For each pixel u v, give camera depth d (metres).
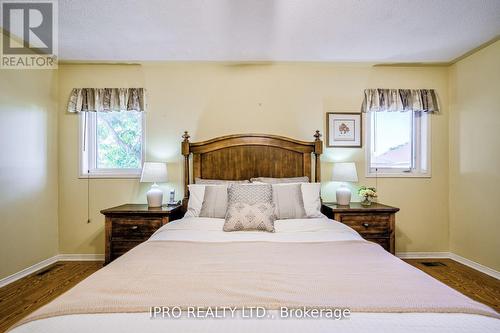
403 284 1.17
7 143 2.62
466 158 3.16
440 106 3.43
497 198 2.78
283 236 2.00
